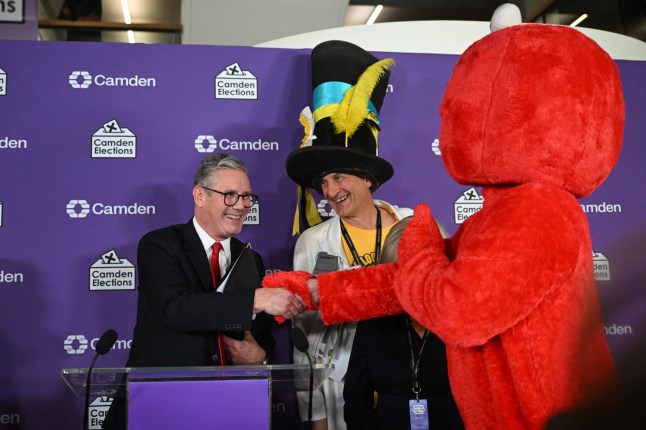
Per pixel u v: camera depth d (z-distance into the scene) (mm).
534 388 1428
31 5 3844
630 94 3662
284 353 3281
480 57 1574
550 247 1408
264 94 3477
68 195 3270
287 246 3406
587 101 1470
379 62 3078
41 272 3201
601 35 4090
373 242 2965
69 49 3354
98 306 3225
